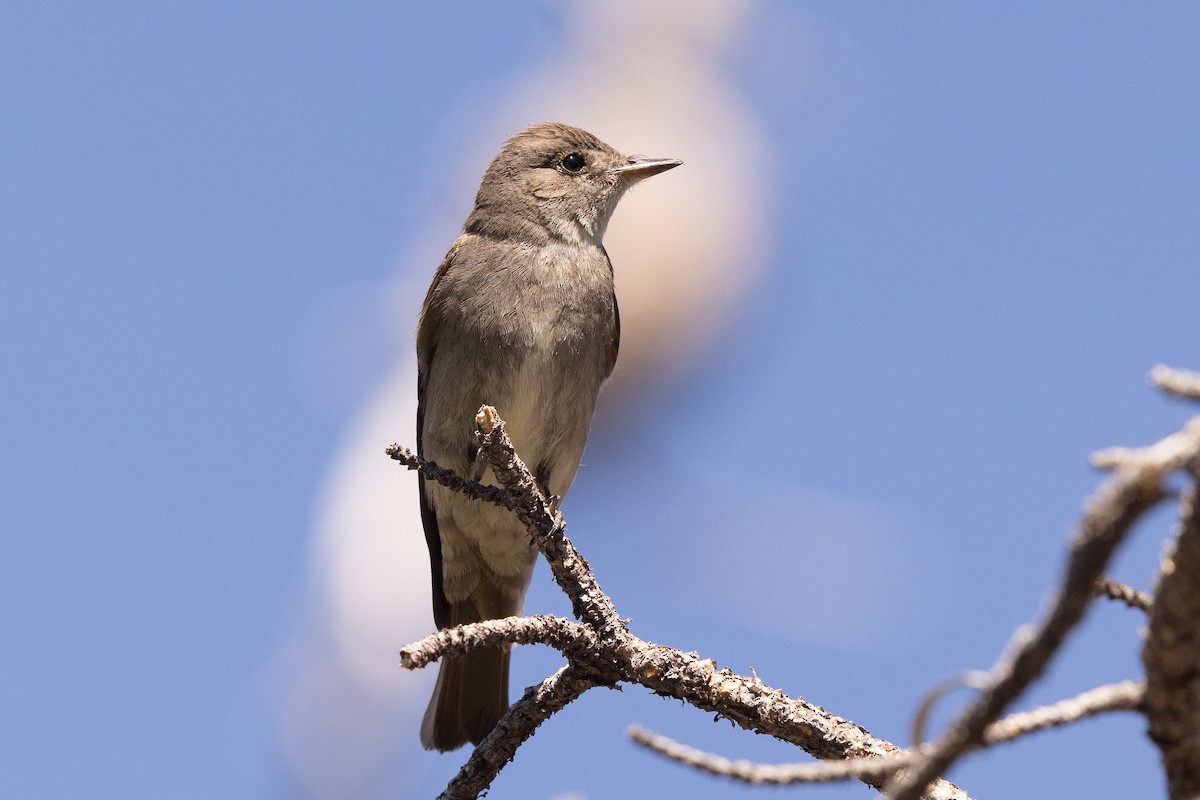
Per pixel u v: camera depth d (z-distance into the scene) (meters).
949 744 4.00
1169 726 4.07
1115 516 3.46
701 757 4.57
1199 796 3.94
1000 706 3.88
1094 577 3.58
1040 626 3.73
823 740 6.73
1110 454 3.46
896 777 5.62
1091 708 4.19
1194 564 3.76
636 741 4.59
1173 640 3.92
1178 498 3.45
